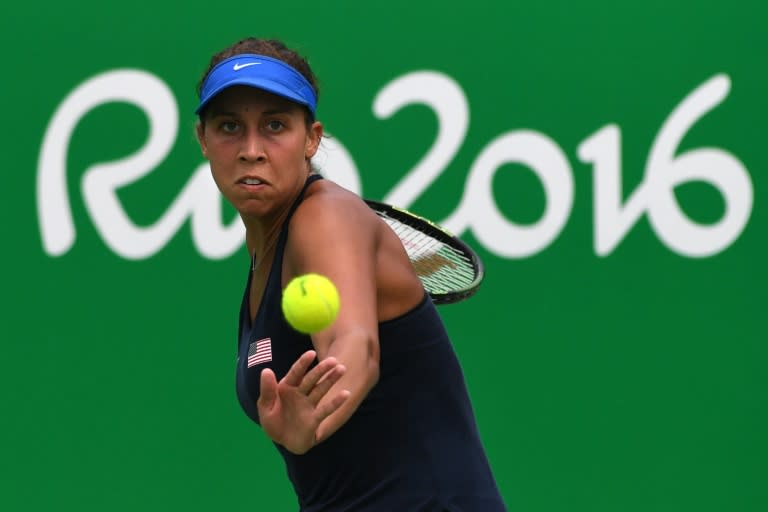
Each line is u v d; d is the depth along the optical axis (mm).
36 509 19375
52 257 19578
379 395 8156
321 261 7535
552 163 20078
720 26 20328
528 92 20094
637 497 20047
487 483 8539
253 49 8250
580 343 20078
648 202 20188
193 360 19734
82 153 19656
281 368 8133
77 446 19516
